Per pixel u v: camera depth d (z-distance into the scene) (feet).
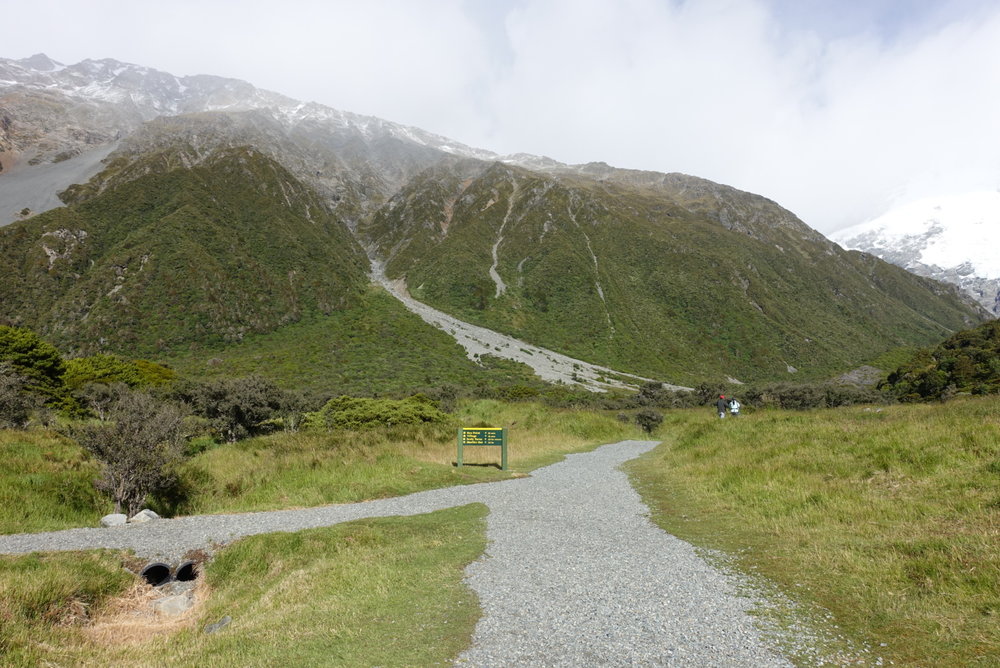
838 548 25.29
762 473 42.09
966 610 17.80
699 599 21.01
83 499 41.39
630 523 34.99
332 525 35.47
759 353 607.78
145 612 25.44
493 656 16.78
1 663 17.69
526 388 254.88
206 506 46.34
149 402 48.29
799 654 16.24
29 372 140.46
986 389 147.64
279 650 18.02
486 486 51.60
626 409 208.23
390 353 434.71
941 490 31.58
